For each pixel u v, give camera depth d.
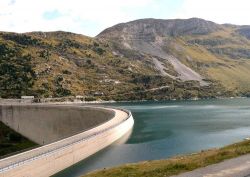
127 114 176.38
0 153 163.25
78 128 165.38
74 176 72.69
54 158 74.19
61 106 179.00
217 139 124.75
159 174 48.00
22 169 62.84
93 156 94.12
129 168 57.72
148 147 108.88
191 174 45.62
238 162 50.69
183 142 118.88
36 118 187.62
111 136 116.62
